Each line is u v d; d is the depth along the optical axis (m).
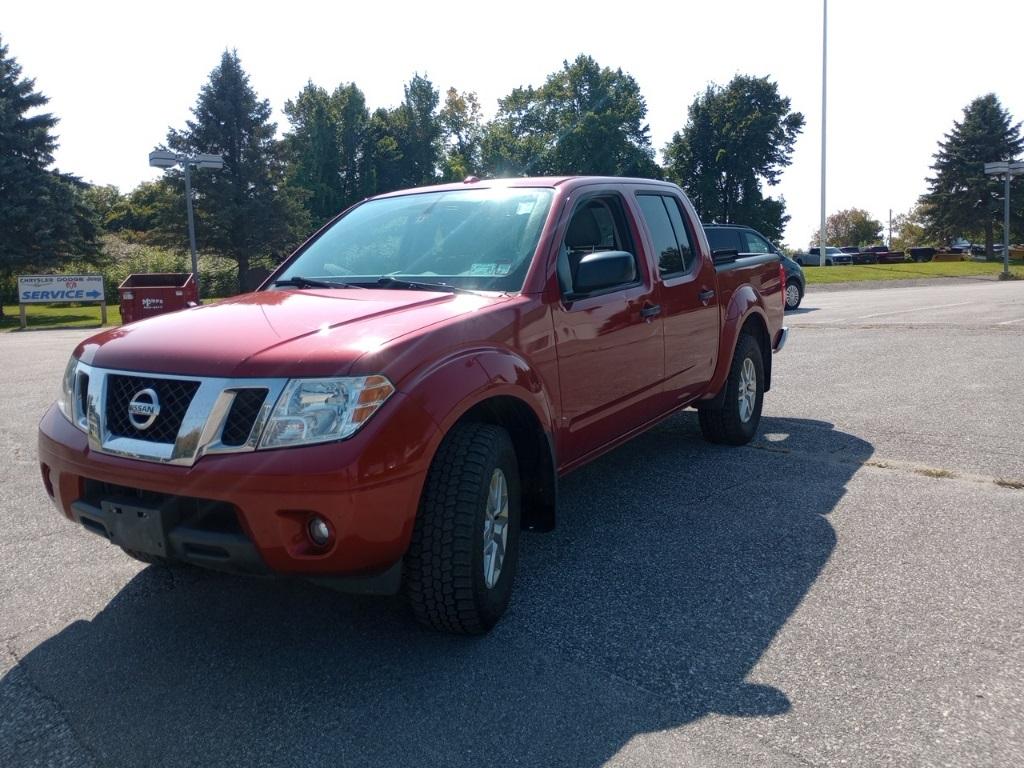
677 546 4.32
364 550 2.90
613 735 2.68
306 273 4.46
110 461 3.06
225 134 48.34
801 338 12.97
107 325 25.22
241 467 2.82
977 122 74.06
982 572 3.89
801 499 5.04
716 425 6.20
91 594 3.87
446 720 2.79
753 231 18.28
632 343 4.57
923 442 6.27
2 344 16.95
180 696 2.98
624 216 4.86
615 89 70.38
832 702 2.83
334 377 2.89
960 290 28.44
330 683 3.05
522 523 3.95
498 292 3.82
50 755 2.65
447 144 84.19
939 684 2.93
